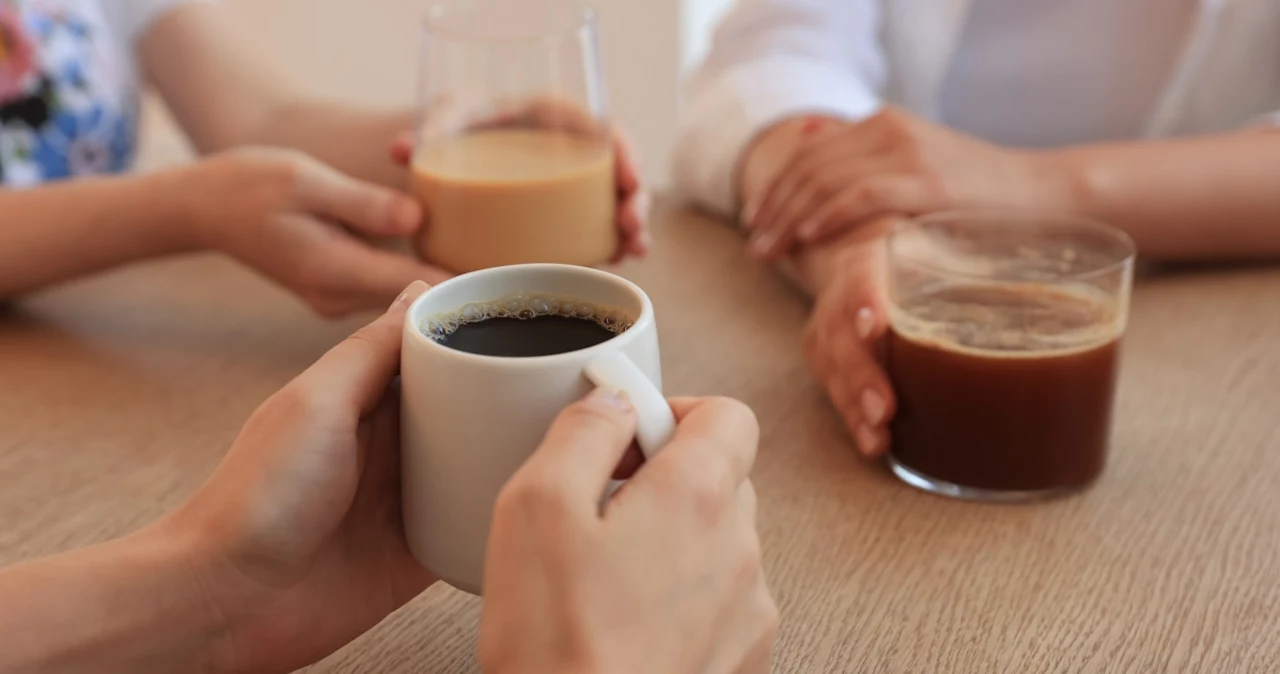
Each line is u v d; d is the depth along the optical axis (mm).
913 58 1175
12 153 1031
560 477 491
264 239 787
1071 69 1126
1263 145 864
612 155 814
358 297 790
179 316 837
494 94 811
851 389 695
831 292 744
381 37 1890
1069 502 657
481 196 776
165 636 539
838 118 949
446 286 546
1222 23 1069
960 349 648
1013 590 607
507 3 1360
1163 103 1109
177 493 670
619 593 492
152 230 821
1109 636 584
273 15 1917
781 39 1067
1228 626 587
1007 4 1120
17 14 1030
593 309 552
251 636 556
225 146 1048
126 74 1138
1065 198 837
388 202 782
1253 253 859
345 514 569
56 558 539
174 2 1101
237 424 722
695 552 505
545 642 490
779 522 650
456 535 534
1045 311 652
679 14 1674
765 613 527
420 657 584
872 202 816
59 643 525
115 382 762
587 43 803
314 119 1029
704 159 979
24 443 709
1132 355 765
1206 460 680
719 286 864
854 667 574
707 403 531
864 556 628
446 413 521
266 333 815
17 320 833
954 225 717
